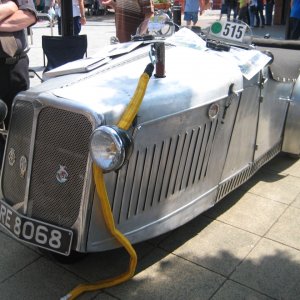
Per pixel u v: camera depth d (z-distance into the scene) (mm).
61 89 2557
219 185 3254
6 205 2689
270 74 3588
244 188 3982
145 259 2971
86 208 2391
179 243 3154
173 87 2684
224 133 3131
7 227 2639
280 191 3934
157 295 2652
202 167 3008
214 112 2936
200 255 3031
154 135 2559
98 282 2686
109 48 3332
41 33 12562
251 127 3508
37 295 2650
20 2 3555
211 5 18562
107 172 2305
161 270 2869
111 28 14562
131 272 2682
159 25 3639
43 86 2699
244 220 3463
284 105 4016
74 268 2883
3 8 3406
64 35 5301
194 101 2746
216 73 3012
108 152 2203
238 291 2705
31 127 2568
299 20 8922
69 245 2428
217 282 2779
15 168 2730
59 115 2438
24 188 2637
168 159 2709
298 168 4426
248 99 3326
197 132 2861
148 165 2594
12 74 3676
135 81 2695
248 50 3527
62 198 2484
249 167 3650
